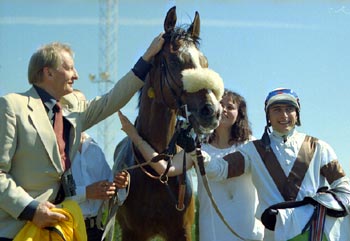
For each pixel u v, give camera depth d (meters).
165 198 6.43
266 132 6.24
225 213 6.46
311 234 5.80
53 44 5.41
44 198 5.23
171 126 6.35
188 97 5.86
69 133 5.44
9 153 5.09
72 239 5.16
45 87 5.36
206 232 6.51
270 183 6.12
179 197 6.21
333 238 5.86
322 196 5.87
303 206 5.91
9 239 5.14
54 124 5.34
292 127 6.18
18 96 5.24
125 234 6.73
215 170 6.21
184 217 6.52
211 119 5.75
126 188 5.99
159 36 6.15
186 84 5.82
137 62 5.96
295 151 6.14
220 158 6.31
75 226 5.19
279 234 5.81
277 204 5.91
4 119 5.11
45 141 5.19
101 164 6.12
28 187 5.21
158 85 6.23
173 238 6.58
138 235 6.64
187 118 5.86
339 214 5.87
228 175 6.27
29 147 5.15
